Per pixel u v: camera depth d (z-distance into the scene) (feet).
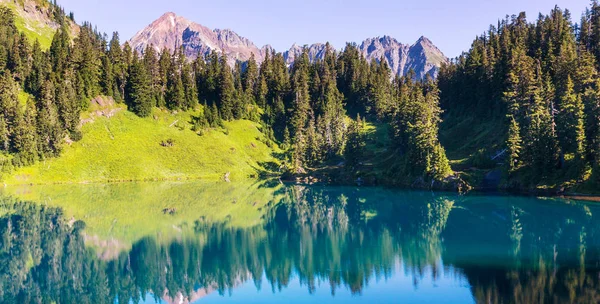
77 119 459.73
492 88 419.74
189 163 493.36
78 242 195.72
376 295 120.06
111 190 372.58
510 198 275.59
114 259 169.99
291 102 622.54
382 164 434.71
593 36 430.20
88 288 139.13
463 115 479.00
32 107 437.99
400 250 168.14
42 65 494.59
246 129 590.14
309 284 133.49
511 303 106.63
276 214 267.39
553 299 107.86
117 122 506.07
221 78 604.49
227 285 137.80
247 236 205.26
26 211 270.46
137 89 528.22
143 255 174.70
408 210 264.72
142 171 459.73
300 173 477.77
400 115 426.10
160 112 553.64
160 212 272.31
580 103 272.92
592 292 112.06
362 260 156.46
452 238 183.83
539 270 132.67
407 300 114.93
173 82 581.94
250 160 539.29
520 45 440.45
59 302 126.93
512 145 299.79
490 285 121.08
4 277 149.59
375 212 264.52
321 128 540.11
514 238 179.42
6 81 433.07
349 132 447.42
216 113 570.87
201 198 335.26
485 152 343.46
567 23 444.55
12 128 414.62
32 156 417.69
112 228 224.74
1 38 514.27
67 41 585.22
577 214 221.25
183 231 217.56
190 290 134.31
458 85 509.35
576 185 261.65
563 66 353.92
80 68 509.76
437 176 335.06
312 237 200.23
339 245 181.88
